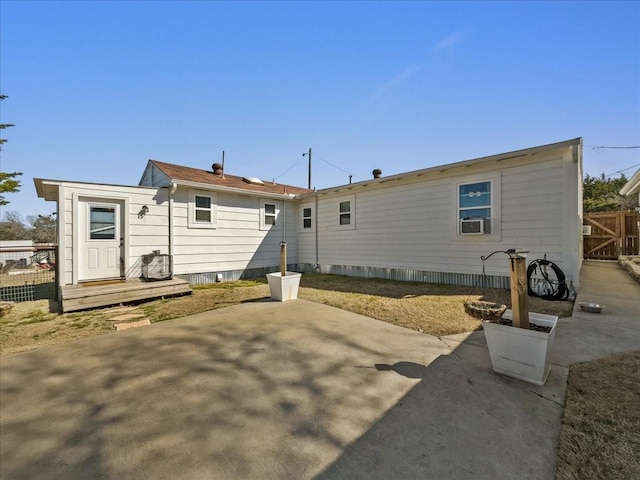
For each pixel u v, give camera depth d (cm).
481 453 162
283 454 162
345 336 364
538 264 568
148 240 764
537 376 238
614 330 368
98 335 379
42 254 851
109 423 192
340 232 983
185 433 181
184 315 478
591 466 151
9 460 158
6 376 262
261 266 1019
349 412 204
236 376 259
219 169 1115
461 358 295
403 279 821
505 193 639
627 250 1097
